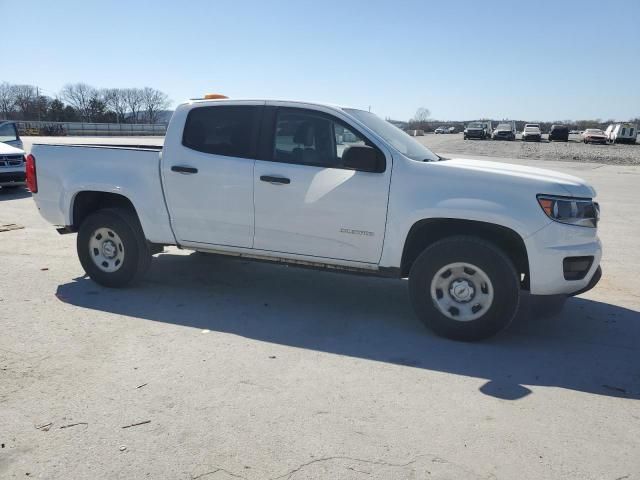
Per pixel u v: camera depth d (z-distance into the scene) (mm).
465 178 4547
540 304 5488
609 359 4332
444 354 4367
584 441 3170
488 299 4477
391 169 4691
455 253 4504
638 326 5086
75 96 93188
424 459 2961
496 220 4402
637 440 3195
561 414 3467
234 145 5223
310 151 5000
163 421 3279
